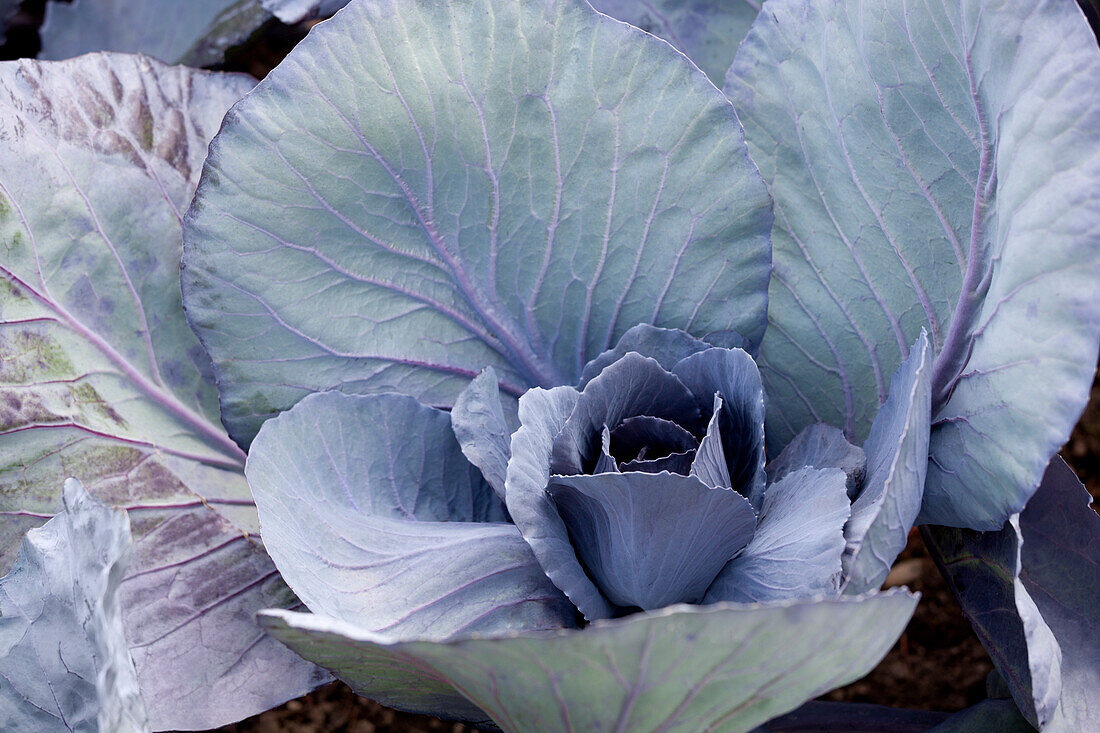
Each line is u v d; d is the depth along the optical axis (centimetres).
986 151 104
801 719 117
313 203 106
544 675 93
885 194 107
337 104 105
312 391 108
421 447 108
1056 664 102
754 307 108
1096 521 108
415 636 101
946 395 106
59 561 103
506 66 105
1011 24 101
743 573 102
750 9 120
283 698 109
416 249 107
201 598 110
